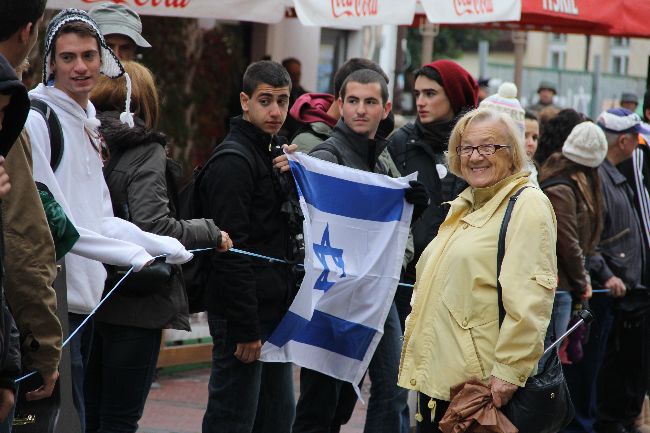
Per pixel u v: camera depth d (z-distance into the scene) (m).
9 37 6.28
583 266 12.55
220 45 21.55
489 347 7.86
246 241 8.97
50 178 7.54
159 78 20.08
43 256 6.40
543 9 14.59
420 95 11.45
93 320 8.42
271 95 9.12
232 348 9.12
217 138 21.59
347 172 9.84
